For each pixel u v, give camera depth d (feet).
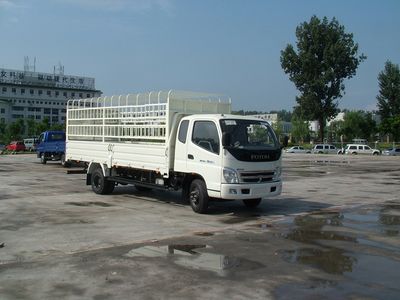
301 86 236.02
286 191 58.13
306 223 35.78
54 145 102.17
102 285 20.18
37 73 476.95
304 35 233.55
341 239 30.01
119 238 29.73
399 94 275.18
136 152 46.06
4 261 24.00
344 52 227.40
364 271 22.71
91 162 53.16
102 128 51.75
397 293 19.57
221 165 37.42
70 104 58.80
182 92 43.42
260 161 38.78
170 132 42.22
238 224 35.17
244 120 39.93
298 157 178.40
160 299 18.53
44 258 24.61
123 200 47.60
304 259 24.88
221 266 23.30
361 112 341.21
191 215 39.11
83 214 38.88
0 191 54.29
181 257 24.99
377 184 67.56
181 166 41.22
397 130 246.06
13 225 33.73
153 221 36.01
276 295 19.11
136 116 46.42
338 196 53.16
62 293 19.19
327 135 348.38
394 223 35.86
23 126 334.65
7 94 453.17
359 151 220.02
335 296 19.10
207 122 39.40
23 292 19.30
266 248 27.35
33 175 76.18
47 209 41.34
